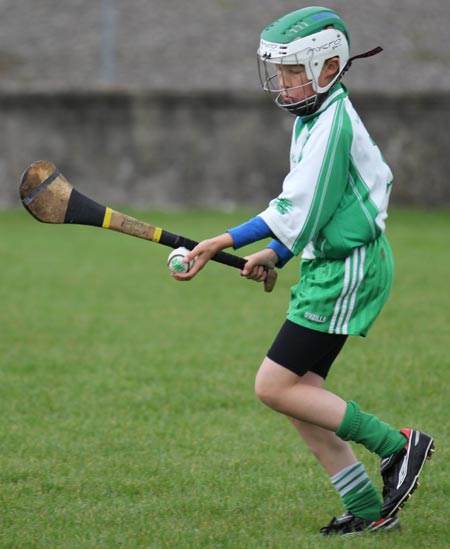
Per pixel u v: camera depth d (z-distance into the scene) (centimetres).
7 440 1808
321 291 1291
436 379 2219
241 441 1809
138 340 2691
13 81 6794
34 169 1302
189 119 6288
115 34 7475
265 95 6259
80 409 2023
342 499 1356
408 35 7431
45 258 4253
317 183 1253
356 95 6297
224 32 7475
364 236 1277
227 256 1339
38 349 2580
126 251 4506
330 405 1295
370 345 2580
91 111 6278
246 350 2556
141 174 6325
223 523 1377
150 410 2014
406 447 1298
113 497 1508
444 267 3981
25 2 7931
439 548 1281
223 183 6344
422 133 6350
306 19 1284
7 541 1307
